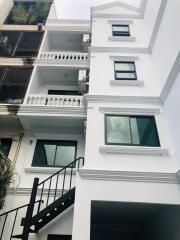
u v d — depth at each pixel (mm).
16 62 9672
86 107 7469
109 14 10828
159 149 5871
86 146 6039
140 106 7051
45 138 8164
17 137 8023
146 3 10117
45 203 6539
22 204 6566
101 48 9070
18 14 12570
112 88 7695
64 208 5965
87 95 7227
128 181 5301
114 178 5324
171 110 6348
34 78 9320
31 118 7828
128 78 8148
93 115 6742
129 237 7289
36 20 12438
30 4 13172
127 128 6543
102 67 8383
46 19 12414
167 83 6562
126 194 5125
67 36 11898
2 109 7758
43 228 6098
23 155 7656
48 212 5305
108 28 10273
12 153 7637
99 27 10289
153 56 8555
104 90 7637
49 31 11617
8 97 8727
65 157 7836
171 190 5199
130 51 9016
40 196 6680
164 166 5691
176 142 5871
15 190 6781
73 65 9742
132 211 6070
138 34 9891
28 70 9461
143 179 5320
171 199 5074
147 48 8961
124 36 9922
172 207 5395
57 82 10461
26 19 12398
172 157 5848
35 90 9672
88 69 9711
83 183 5242
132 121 6711
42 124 8148
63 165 7605
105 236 7250
